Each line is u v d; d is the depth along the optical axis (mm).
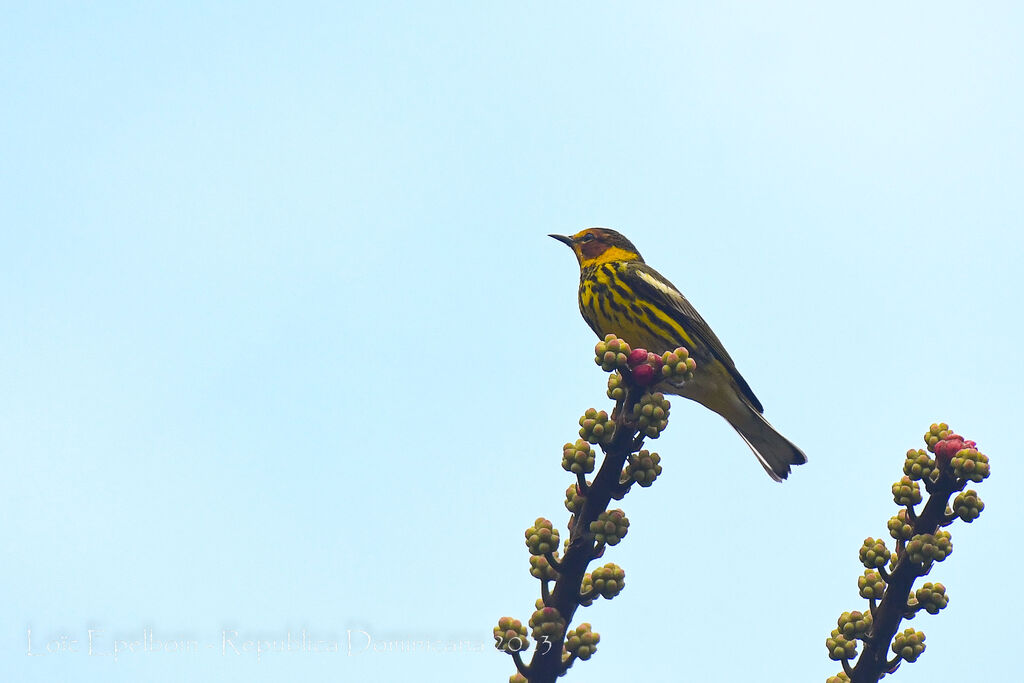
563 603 9688
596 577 9594
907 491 10266
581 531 9773
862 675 9836
